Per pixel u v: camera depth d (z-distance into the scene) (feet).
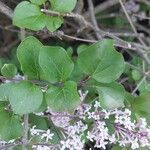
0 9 1.54
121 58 1.30
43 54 1.24
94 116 1.42
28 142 1.32
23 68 1.28
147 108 1.45
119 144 1.47
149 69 1.90
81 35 2.06
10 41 2.16
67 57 1.25
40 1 1.35
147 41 2.32
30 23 1.33
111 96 1.32
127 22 2.25
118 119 1.40
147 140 1.40
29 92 1.24
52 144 1.38
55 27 1.35
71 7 1.36
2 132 1.27
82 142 1.42
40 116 1.48
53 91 1.26
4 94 1.33
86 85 1.35
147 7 2.35
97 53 1.30
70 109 1.25
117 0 2.00
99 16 2.19
